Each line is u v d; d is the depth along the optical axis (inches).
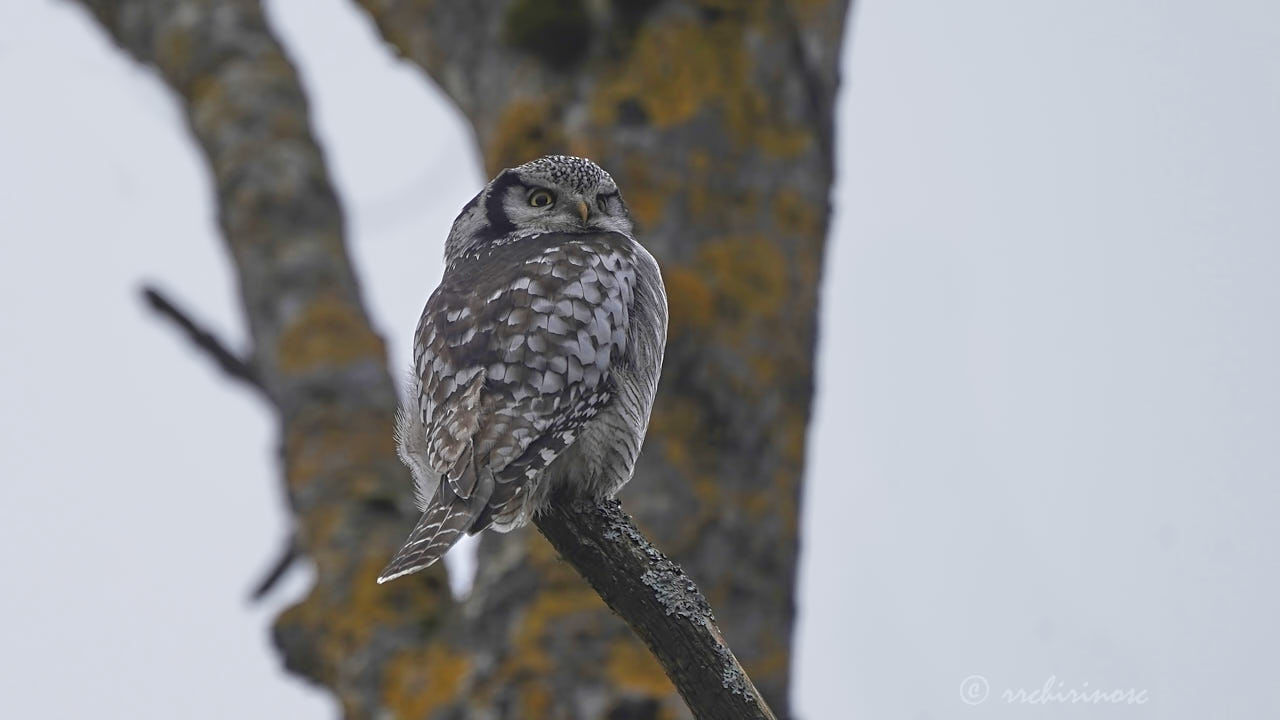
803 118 502.6
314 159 601.6
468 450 348.2
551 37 501.4
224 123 608.4
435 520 341.7
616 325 368.2
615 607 309.1
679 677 303.3
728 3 502.0
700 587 436.8
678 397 451.8
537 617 428.5
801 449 469.1
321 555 486.0
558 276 369.7
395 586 466.6
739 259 472.1
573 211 437.1
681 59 493.0
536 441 349.7
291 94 618.5
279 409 546.9
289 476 518.3
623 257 386.6
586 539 310.3
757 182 484.7
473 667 433.4
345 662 456.1
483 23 532.7
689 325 457.7
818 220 497.0
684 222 473.1
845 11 531.8
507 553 443.5
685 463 445.7
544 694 419.2
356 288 576.4
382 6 588.4
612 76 495.8
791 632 451.2
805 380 476.7
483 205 446.6
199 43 631.8
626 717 414.6
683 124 484.1
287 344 549.0
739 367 458.3
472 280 382.0
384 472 508.7
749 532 446.0
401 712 438.0
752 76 495.5
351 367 539.2
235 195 592.1
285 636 477.1
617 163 479.8
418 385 373.4
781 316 471.8
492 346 359.6
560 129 494.9
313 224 583.8
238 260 583.2
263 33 638.5
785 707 437.1
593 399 358.3
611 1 498.6
